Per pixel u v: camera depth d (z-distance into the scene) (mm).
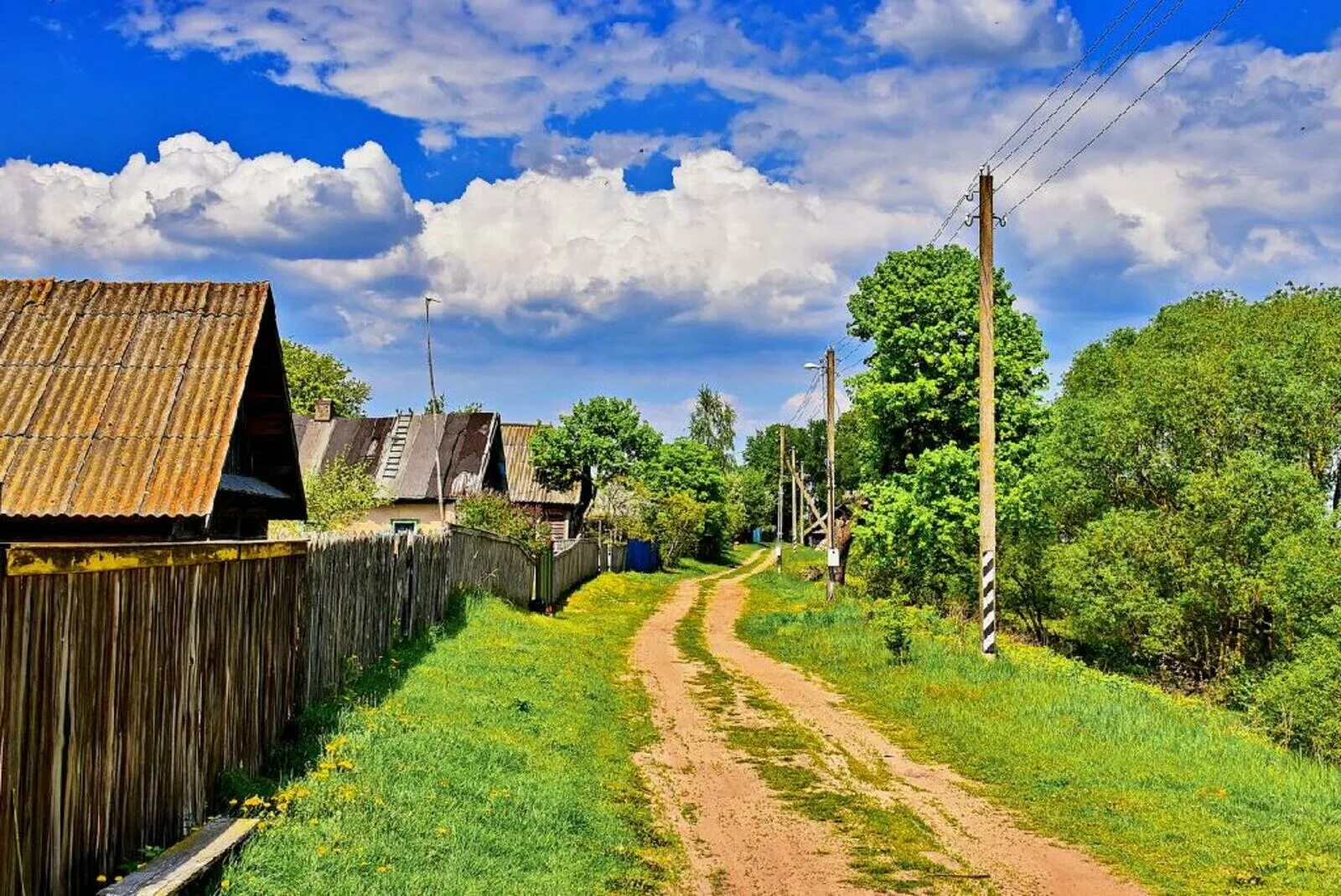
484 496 38656
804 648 24734
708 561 83750
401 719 11156
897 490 33906
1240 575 27719
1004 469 32438
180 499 12484
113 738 6148
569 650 20953
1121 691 16984
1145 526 29719
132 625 6402
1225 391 30797
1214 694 27484
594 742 13258
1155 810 10570
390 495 44969
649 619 33844
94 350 14117
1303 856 9039
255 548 8836
